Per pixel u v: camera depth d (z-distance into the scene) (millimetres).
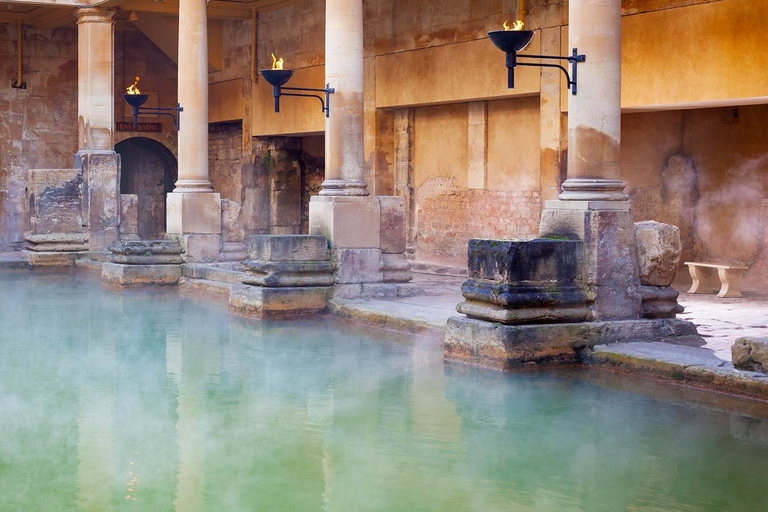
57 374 8336
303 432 6395
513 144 15445
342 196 12164
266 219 22141
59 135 24562
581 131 9008
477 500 5000
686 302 11906
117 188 19469
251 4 20906
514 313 8430
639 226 9188
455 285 14250
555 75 14000
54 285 15719
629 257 8977
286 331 10633
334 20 12266
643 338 8875
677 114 14875
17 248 23859
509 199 15555
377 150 17922
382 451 5934
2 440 6227
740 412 6789
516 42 8859
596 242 8766
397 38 17203
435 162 17172
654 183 14781
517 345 8367
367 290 12133
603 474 5426
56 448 6039
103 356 9180
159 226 26969
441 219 17078
